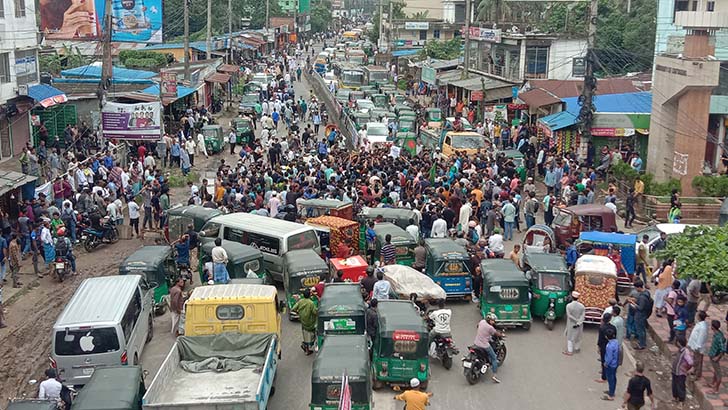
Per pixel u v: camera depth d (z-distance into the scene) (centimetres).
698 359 1905
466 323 2344
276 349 1891
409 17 13062
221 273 2358
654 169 3822
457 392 1891
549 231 2861
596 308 2281
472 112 5962
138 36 6619
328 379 1603
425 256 2609
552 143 4466
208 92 6681
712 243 2002
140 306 2058
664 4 5525
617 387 1928
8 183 2922
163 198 3316
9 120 4081
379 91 7794
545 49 6109
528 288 2258
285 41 13962
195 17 10512
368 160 3800
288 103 6400
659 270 2480
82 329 1773
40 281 2670
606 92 5153
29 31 4184
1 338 2191
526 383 1944
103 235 3142
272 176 3534
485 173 3569
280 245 2553
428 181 3444
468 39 6438
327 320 1967
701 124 3547
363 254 2888
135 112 4022
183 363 1794
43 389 1639
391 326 1855
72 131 4416
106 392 1493
